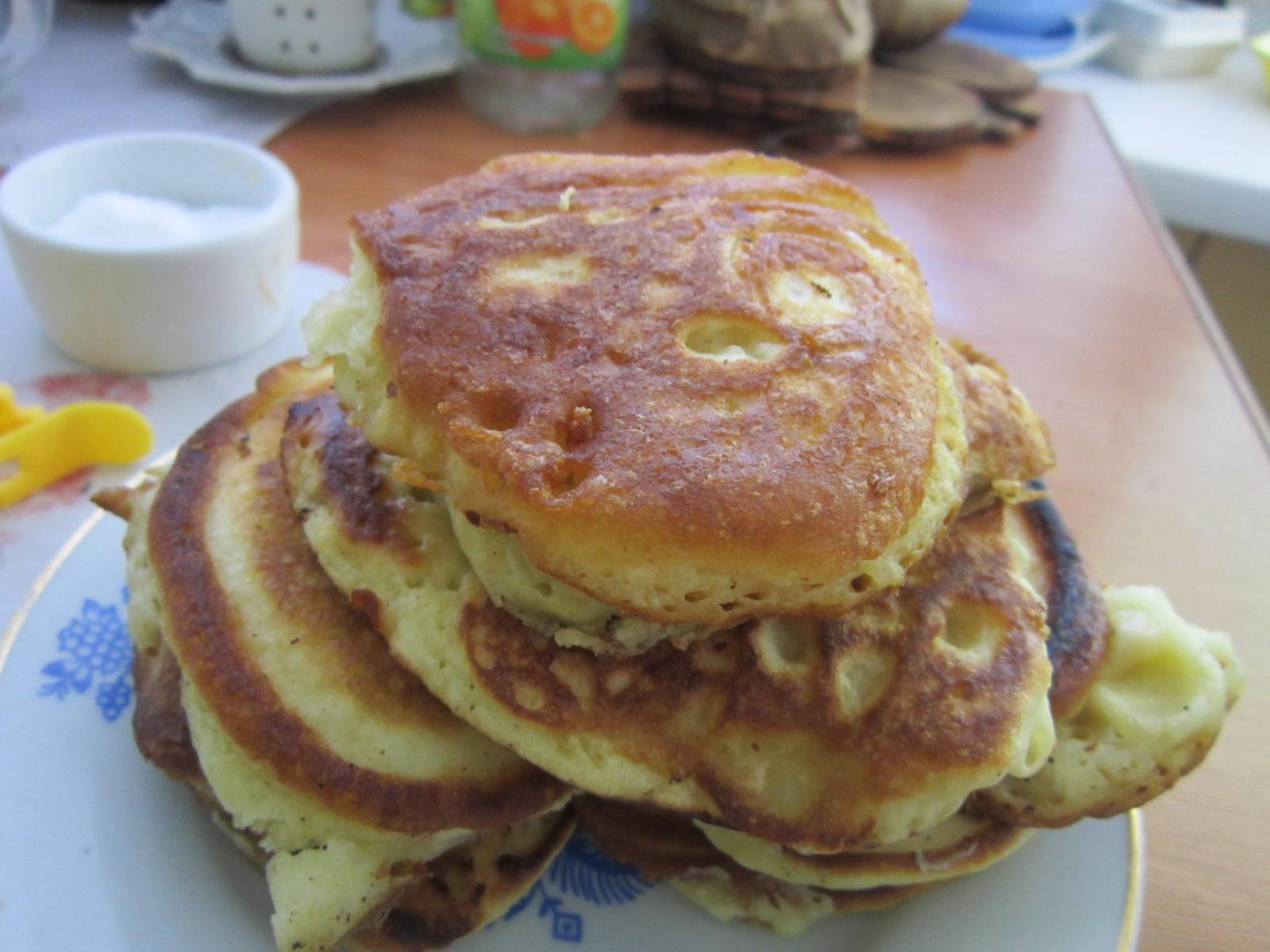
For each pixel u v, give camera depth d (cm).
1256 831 20
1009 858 18
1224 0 62
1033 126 50
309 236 34
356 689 16
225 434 19
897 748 15
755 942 17
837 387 14
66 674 18
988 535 17
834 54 42
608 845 18
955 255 38
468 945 17
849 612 15
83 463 25
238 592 16
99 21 47
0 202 27
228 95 42
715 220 16
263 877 16
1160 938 18
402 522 16
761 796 15
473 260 15
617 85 43
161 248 26
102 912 15
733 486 13
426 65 43
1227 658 18
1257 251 53
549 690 15
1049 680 16
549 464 13
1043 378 32
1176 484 29
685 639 15
